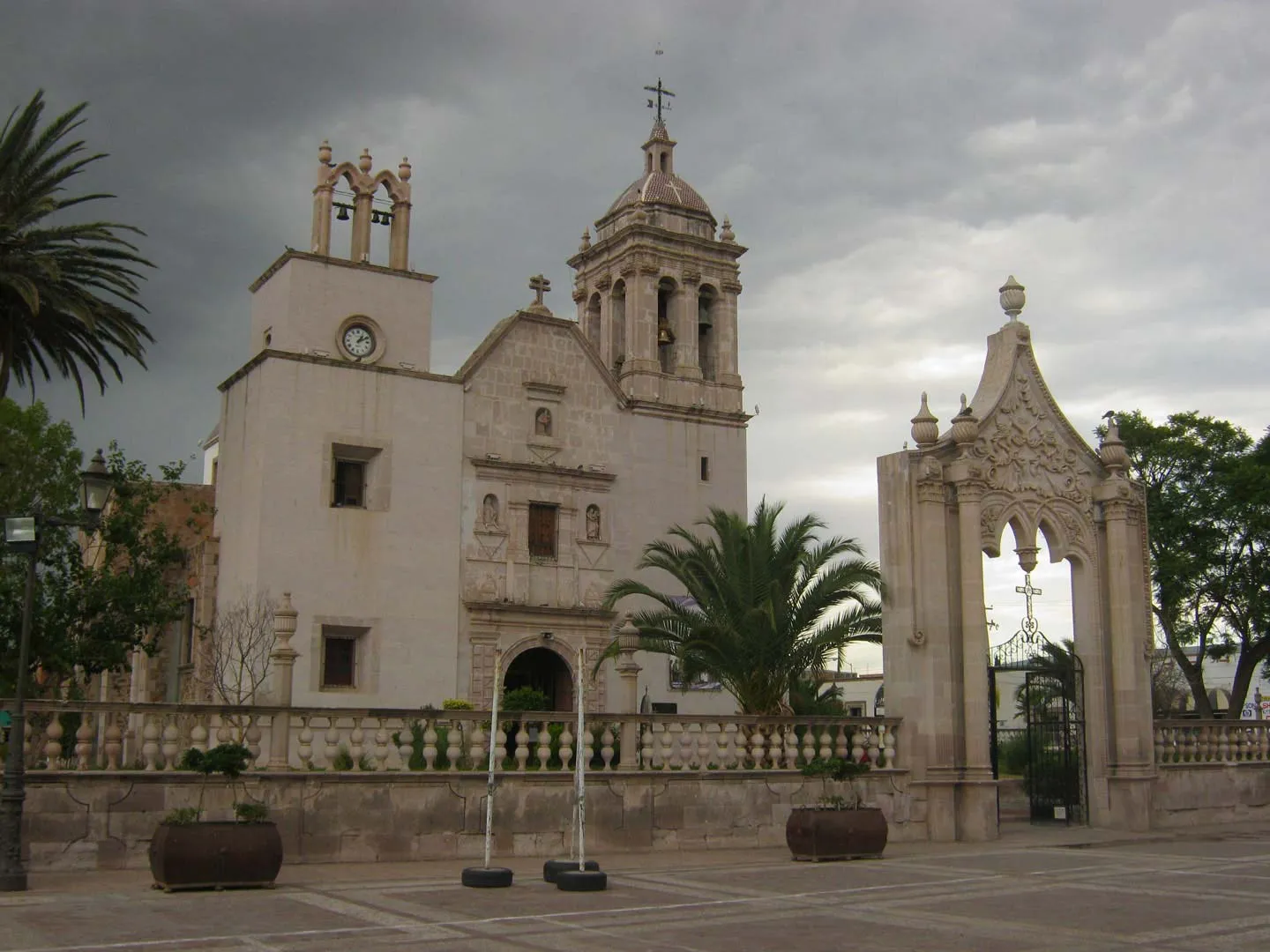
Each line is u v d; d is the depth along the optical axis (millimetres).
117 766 22516
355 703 43500
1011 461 31219
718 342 55906
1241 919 16125
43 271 33938
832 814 23859
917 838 28406
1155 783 32062
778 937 14469
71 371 37938
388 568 45188
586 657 48281
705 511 53125
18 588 35531
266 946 13414
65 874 20078
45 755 22719
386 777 23078
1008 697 51844
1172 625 50531
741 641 30547
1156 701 71688
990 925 15586
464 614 46406
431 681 45219
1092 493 32594
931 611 29125
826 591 30422
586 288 57469
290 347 45344
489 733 24484
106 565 37969
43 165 35781
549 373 50469
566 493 49719
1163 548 48688
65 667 35750
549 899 17672
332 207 48125
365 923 15164
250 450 44625
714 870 22062
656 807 25688
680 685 49719
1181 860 23891
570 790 24906
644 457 52156
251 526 43656
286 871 21094
